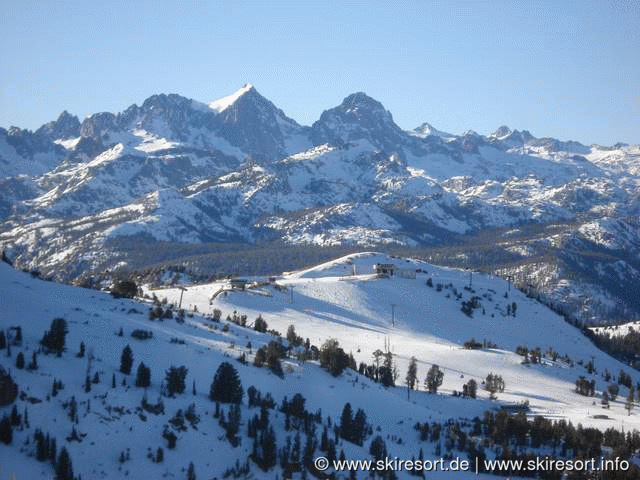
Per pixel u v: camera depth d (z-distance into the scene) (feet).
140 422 510.58
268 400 613.11
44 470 436.35
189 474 477.77
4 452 437.58
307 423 591.37
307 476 520.83
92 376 547.49
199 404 561.84
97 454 468.75
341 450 565.94
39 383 511.40
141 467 472.44
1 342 549.13
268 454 512.63
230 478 491.72
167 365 632.38
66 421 482.69
